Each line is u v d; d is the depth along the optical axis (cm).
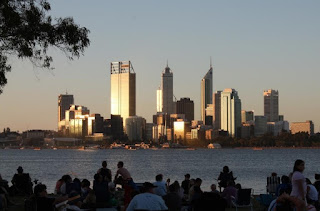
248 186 7112
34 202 2381
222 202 1498
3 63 2717
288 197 1655
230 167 16575
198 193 2656
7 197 3162
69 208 2305
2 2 2594
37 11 2697
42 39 2744
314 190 2506
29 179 3759
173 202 2592
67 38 2752
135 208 1769
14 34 2697
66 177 3112
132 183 2600
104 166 3186
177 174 12312
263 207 3259
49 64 2777
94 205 2639
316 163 19925
